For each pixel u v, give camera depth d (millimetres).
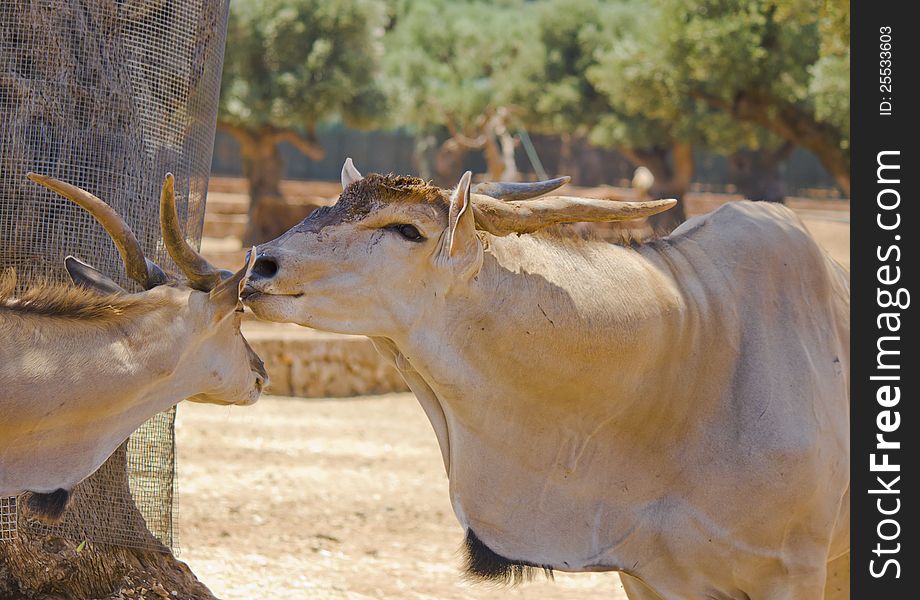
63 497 4004
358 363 15562
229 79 29000
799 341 4492
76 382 3916
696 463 4230
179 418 12273
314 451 11148
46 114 4922
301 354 15281
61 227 4910
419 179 3824
